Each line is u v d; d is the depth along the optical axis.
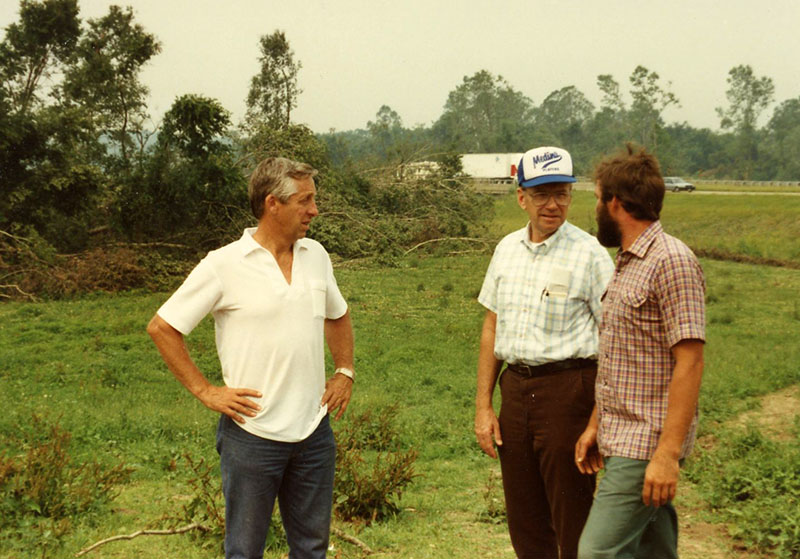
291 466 3.31
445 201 31.88
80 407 9.84
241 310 3.19
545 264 3.58
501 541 5.15
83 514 5.54
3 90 23.11
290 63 33.56
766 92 103.19
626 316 3.03
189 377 3.18
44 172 23.31
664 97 90.94
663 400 3.00
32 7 26.88
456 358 13.34
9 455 7.32
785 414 8.80
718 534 5.21
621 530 2.99
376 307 18.88
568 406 3.47
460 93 112.25
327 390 3.47
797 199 45.94
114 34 28.98
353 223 28.28
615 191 3.10
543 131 104.75
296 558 3.40
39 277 21.52
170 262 22.95
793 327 15.77
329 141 55.38
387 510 5.71
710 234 38.44
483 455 7.89
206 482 5.41
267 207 3.22
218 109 23.77
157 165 23.80
